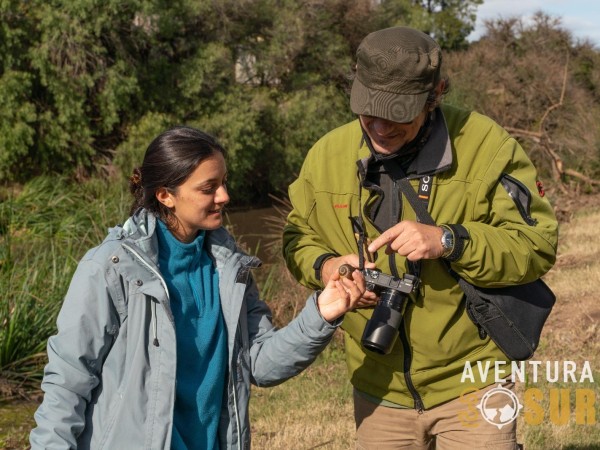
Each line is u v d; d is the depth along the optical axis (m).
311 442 5.05
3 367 6.36
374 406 2.90
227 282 2.44
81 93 19.80
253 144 21.50
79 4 18.94
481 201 2.64
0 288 6.79
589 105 24.28
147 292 2.28
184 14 21.64
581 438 4.72
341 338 7.55
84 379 2.28
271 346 2.48
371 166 2.70
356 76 2.58
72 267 7.39
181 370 2.35
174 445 2.30
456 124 2.71
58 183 18.56
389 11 26.14
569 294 8.95
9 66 19.05
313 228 2.96
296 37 23.36
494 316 2.66
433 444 3.01
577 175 19.72
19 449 5.17
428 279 2.66
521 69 24.11
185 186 2.36
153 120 20.61
